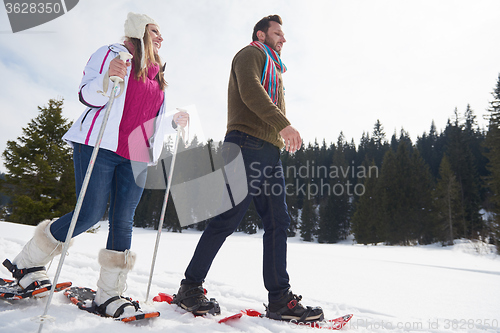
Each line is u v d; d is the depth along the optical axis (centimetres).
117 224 164
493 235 2358
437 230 3262
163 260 386
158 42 180
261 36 210
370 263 534
